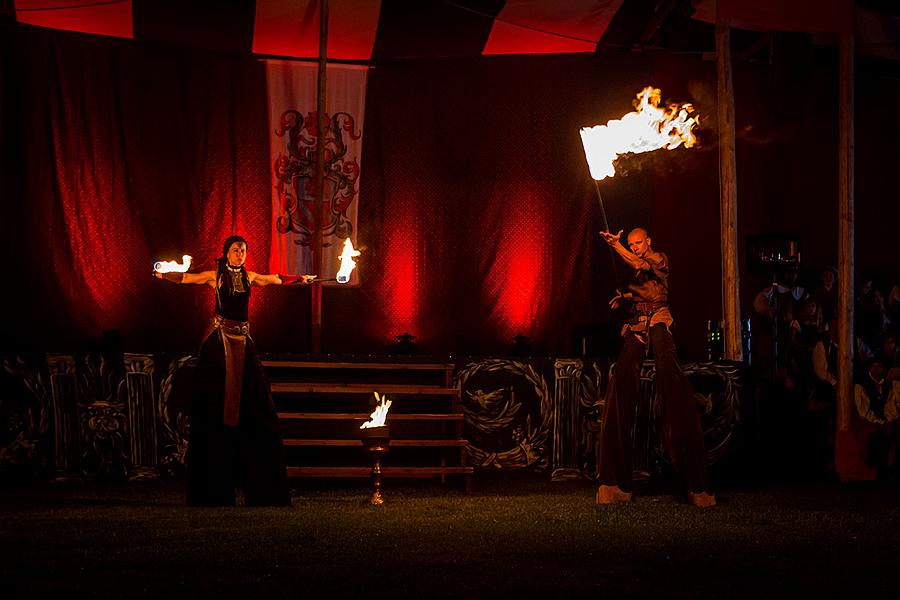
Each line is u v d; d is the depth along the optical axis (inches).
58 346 325.1
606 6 329.4
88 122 332.2
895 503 246.4
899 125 376.5
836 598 138.0
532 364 287.3
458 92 356.8
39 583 137.9
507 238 354.6
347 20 331.0
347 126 351.9
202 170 340.8
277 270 344.5
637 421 284.5
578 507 231.3
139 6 318.7
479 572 148.9
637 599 134.1
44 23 323.3
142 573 144.9
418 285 351.9
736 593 139.3
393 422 283.7
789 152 368.5
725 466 285.6
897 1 343.0
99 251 330.6
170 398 271.3
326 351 347.3
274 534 180.7
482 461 283.7
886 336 343.0
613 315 354.3
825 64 368.8
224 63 344.2
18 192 324.5
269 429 234.5
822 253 369.4
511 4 324.2
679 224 360.5
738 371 287.3
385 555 161.0
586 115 357.7
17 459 263.9
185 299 336.2
